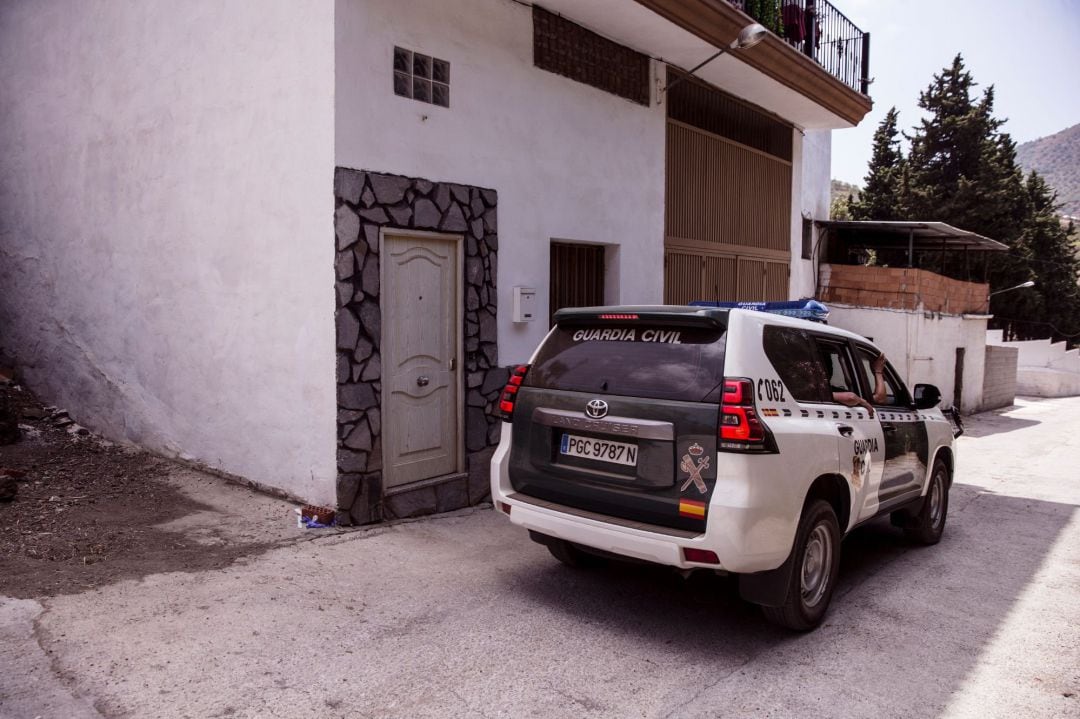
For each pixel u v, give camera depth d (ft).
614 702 11.36
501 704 11.10
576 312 15.08
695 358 13.32
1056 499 29.40
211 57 21.90
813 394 15.20
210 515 19.42
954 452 22.74
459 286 22.38
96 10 26.16
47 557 15.67
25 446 24.70
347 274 18.93
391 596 15.05
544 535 15.97
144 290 24.81
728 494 12.24
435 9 21.26
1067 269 111.86
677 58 31.30
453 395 22.54
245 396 21.57
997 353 79.51
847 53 42.24
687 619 14.79
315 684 11.35
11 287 30.71
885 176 107.04
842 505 15.65
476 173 22.85
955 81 109.09
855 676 12.70
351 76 18.92
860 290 57.57
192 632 12.75
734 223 38.40
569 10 25.63
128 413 25.71
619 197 29.27
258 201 20.70
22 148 29.94
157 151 24.00
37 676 10.92
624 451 13.43
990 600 16.94
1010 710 11.75
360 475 19.54
